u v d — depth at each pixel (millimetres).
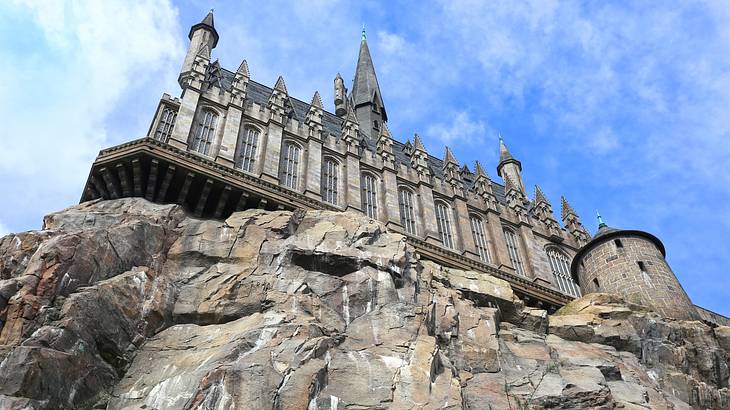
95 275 25031
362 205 40781
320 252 29641
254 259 29266
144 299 25656
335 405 21406
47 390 19844
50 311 22281
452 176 47219
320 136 42188
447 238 42875
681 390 31688
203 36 49750
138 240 27891
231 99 40344
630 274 41312
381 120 64312
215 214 34125
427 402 22562
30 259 24781
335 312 26984
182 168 33406
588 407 25391
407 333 26328
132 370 23078
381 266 29953
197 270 28469
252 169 37406
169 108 38375
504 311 34562
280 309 26047
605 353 32094
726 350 35938
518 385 26766
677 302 39438
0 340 20953
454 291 33312
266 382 20828
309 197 36938
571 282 46938
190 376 21359
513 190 50312
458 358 28094
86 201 33156
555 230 49562
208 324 26000
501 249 44250
